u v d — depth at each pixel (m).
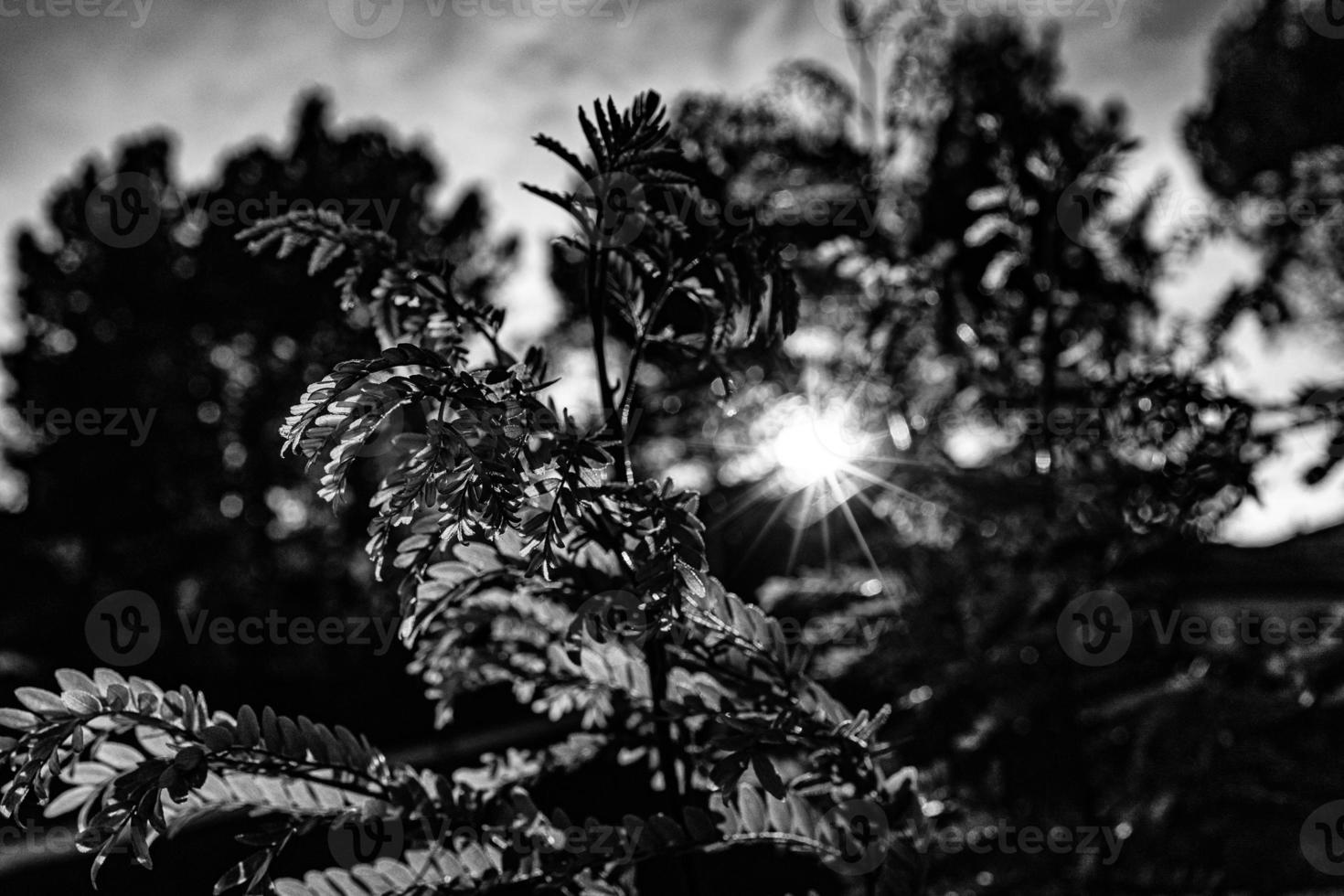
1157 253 2.94
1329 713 2.04
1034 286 2.87
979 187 2.95
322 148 24.84
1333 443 1.78
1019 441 2.96
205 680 19.19
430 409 1.52
